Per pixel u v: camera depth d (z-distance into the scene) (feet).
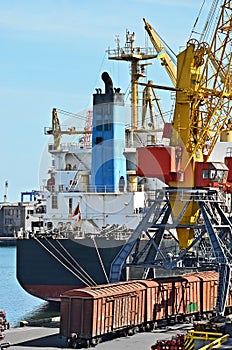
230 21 635.25
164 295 518.37
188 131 630.74
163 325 528.22
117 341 462.60
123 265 567.18
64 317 451.12
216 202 597.11
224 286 533.55
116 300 467.52
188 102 634.43
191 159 614.34
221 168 613.52
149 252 591.78
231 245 602.85
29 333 489.67
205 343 409.90
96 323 448.24
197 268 554.87
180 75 637.71
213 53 637.30
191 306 548.31
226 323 435.94
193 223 616.39
